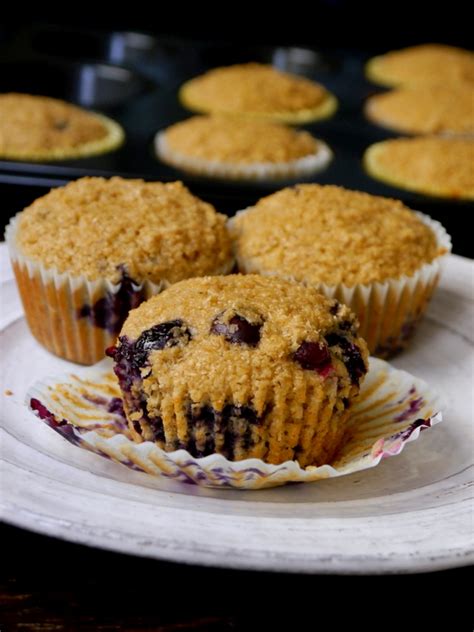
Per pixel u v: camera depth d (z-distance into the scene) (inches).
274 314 9.8
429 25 30.8
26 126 19.6
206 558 8.0
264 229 12.6
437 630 8.6
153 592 8.8
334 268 12.0
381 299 12.1
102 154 19.8
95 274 11.4
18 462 9.5
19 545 9.2
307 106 23.9
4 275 13.2
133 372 9.6
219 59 27.6
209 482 9.4
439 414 9.8
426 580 9.1
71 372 10.9
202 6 29.4
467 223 18.5
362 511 9.2
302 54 28.7
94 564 9.0
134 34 28.1
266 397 9.3
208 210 12.6
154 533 8.2
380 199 13.4
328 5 29.9
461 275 14.0
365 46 30.5
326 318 9.9
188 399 9.3
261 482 9.4
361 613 8.7
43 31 27.1
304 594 8.9
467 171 19.4
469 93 24.5
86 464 9.7
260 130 20.5
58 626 8.4
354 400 10.0
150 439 9.7
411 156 20.0
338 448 10.2
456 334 13.0
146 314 10.0
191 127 20.6
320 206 12.7
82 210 12.0
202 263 11.9
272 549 8.1
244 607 8.7
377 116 23.9
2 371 11.9
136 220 11.9
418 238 12.8
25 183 18.2
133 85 24.5
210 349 9.4
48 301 11.8
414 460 10.3
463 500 9.2
